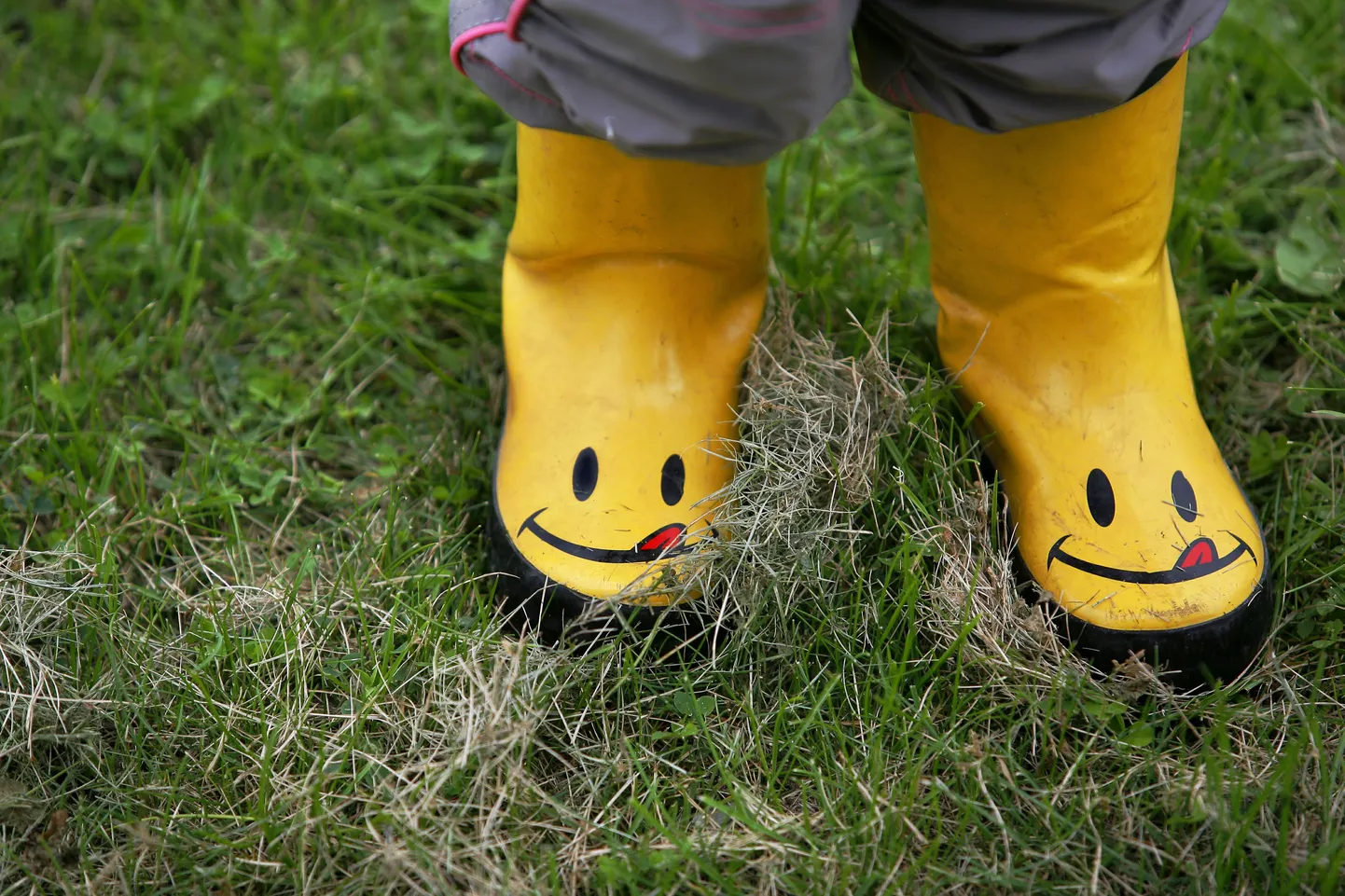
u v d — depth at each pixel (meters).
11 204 2.06
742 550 1.42
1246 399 1.74
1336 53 2.28
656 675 1.42
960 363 1.54
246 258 2.02
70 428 1.76
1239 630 1.36
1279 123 2.17
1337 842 1.21
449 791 1.31
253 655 1.44
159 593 1.55
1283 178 2.12
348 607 1.52
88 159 2.19
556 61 1.13
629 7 1.01
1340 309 1.82
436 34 2.38
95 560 1.50
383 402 1.86
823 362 1.59
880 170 2.16
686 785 1.35
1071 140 1.28
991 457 1.55
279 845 1.28
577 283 1.52
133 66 2.36
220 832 1.30
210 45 2.42
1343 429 1.67
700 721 1.38
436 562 1.58
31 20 2.41
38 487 1.65
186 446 1.77
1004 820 1.29
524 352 1.56
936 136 1.35
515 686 1.35
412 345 1.92
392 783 1.33
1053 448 1.44
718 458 1.51
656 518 1.43
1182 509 1.39
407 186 2.18
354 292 1.98
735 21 0.96
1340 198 2.02
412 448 1.75
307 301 1.98
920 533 1.47
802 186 2.12
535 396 1.54
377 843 1.26
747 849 1.26
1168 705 1.38
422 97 2.31
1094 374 1.43
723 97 1.05
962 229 1.41
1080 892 1.23
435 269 2.03
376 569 1.56
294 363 1.91
